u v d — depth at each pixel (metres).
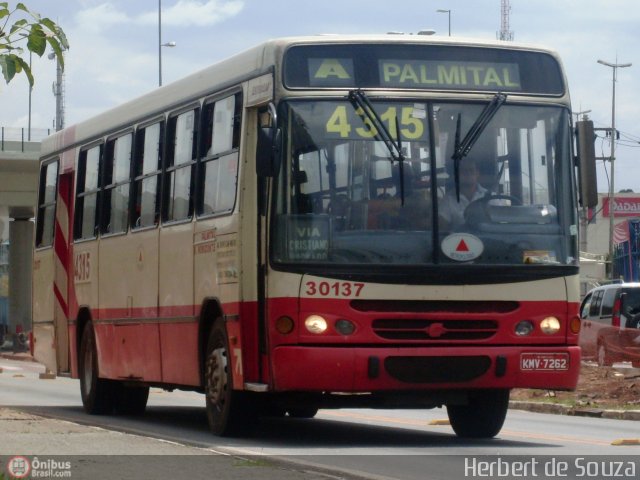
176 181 15.19
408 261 12.41
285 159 12.37
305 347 12.16
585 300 32.47
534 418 19.33
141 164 16.56
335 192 12.40
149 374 15.91
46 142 21.20
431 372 12.38
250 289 12.87
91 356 18.38
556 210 12.89
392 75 12.73
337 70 12.65
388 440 13.95
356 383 12.20
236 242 13.06
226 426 13.54
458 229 12.55
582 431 16.31
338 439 14.01
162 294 15.44
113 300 17.33
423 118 12.70
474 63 12.95
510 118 12.90
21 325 56.09
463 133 12.77
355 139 12.52
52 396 24.75
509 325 12.62
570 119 13.10
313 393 13.08
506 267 12.61
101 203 18.02
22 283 55.91
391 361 12.27
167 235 15.30
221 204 13.65
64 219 20.03
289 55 12.58
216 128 14.04
